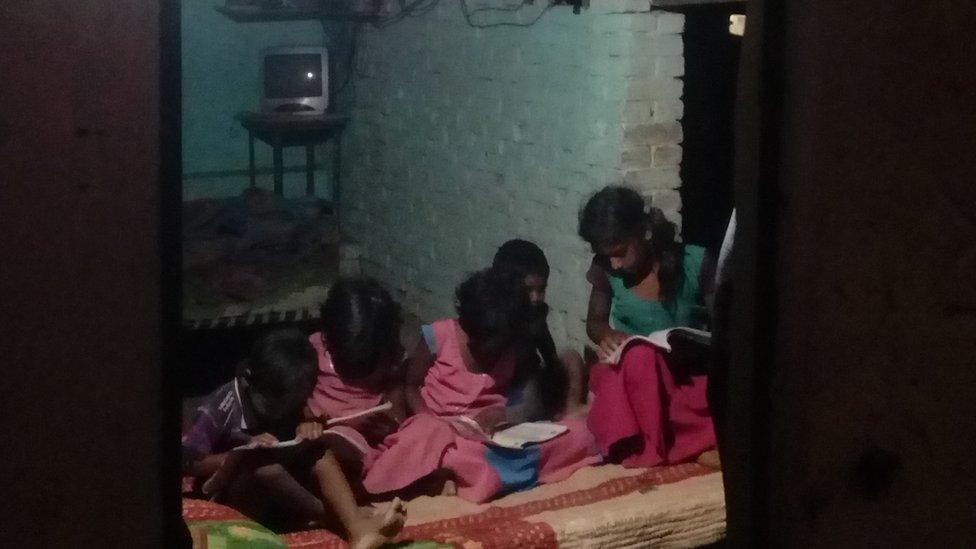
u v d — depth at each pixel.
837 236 1.07
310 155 6.46
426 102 5.17
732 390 1.17
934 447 1.03
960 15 0.98
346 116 6.14
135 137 1.01
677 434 3.08
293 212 6.07
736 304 1.15
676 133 3.94
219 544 2.24
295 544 2.51
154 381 1.04
